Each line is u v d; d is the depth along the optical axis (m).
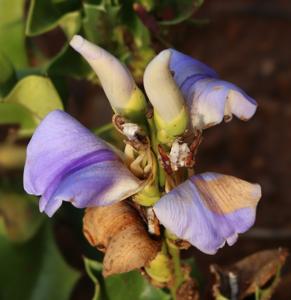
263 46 0.92
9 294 0.47
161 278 0.37
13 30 0.47
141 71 0.44
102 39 0.43
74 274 0.48
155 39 0.44
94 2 0.44
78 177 0.33
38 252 0.48
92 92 0.79
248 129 0.83
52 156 0.34
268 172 0.81
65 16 0.44
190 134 0.35
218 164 0.82
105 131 0.44
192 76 0.36
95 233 0.35
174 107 0.34
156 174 0.35
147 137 0.34
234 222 0.33
